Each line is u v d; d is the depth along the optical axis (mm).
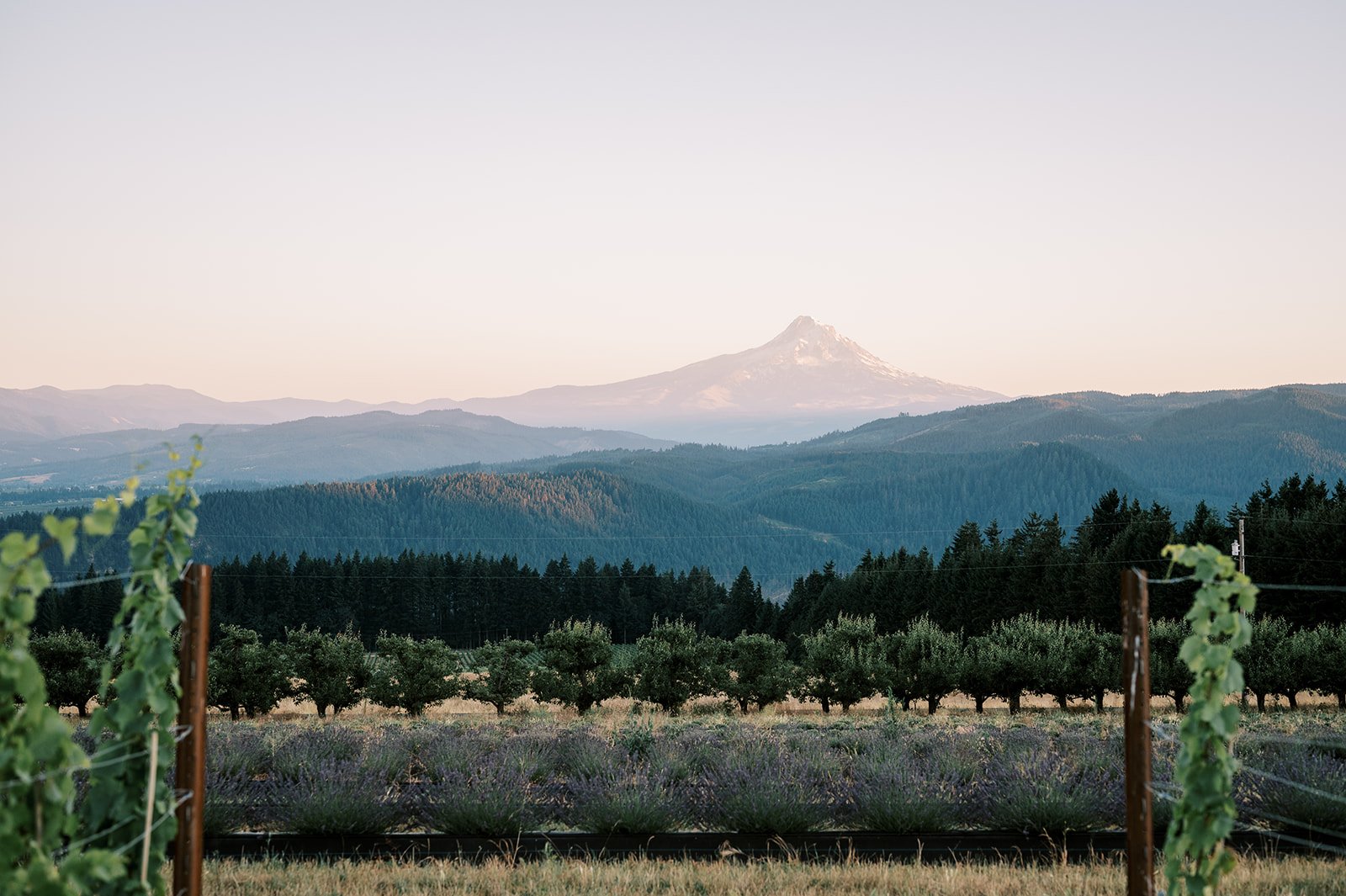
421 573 138625
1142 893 6059
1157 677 36875
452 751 17156
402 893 9688
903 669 42188
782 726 28391
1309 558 55562
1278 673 36094
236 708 39625
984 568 78250
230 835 12953
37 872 4496
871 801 13641
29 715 4707
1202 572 6008
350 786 13727
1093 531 81750
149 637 5871
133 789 5840
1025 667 40219
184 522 5961
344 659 41031
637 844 12688
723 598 152125
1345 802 12469
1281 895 9109
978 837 12875
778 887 9922
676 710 41031
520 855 11984
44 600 101000
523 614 138750
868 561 103688
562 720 33875
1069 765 15758
